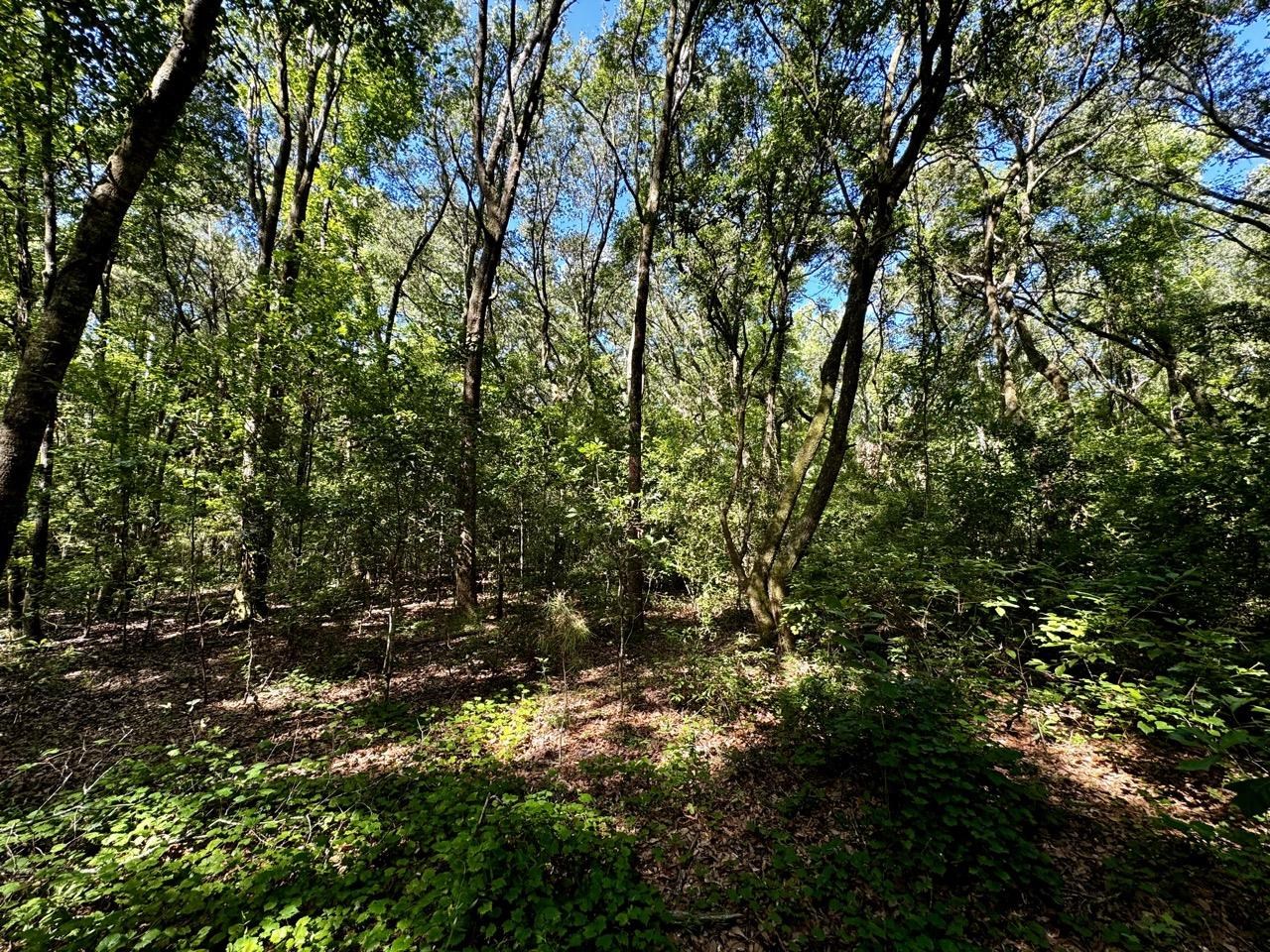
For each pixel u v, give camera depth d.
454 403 8.35
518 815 3.46
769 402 12.75
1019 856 3.17
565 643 7.42
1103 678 4.60
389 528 7.15
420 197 18.03
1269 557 5.28
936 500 9.73
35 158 7.88
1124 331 13.53
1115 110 10.90
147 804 3.73
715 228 11.37
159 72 3.86
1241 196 11.76
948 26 5.81
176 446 9.02
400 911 2.77
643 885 3.12
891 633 6.41
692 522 9.77
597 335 22.31
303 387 8.34
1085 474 8.55
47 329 3.59
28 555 9.37
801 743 4.62
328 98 11.44
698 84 10.37
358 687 6.95
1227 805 3.76
